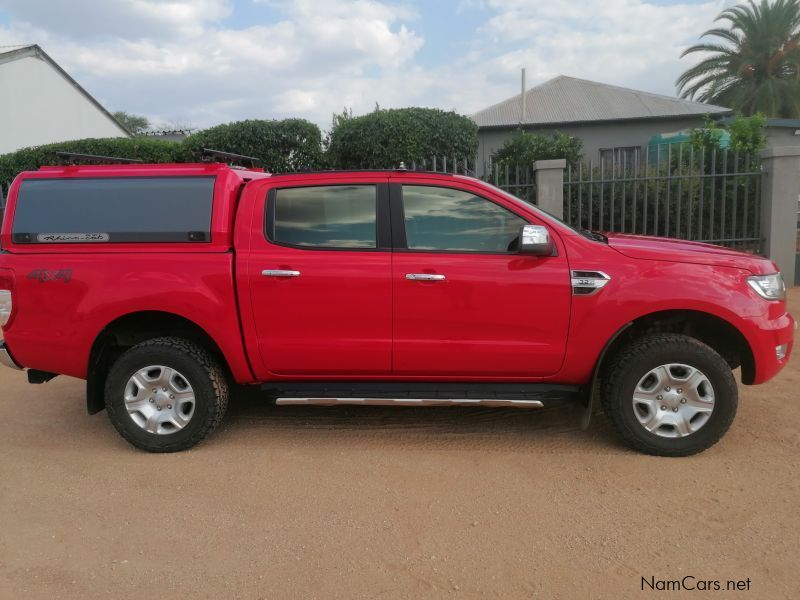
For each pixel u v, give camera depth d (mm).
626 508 3336
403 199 4066
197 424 4098
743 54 29516
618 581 2721
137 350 4082
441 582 2738
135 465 4000
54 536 3170
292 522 3262
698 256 3920
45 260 4098
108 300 4012
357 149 12266
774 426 4387
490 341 3953
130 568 2887
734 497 3420
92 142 13758
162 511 3404
